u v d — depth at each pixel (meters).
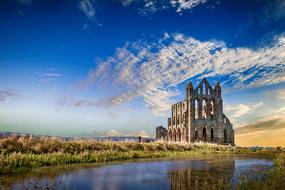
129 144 35.50
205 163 24.69
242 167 21.53
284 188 12.60
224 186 13.14
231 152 46.69
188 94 73.31
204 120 73.19
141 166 21.22
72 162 22.19
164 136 89.94
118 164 22.28
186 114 73.25
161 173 17.55
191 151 41.81
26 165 18.17
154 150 36.88
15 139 24.47
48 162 20.27
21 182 13.29
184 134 72.69
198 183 14.06
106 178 15.17
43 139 26.25
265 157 34.62
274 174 16.94
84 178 14.96
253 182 13.85
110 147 30.83
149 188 12.76
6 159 17.67
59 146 25.91
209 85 75.25
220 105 75.25
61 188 12.34
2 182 13.21
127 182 14.16
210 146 50.16
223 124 75.81
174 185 13.46
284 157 30.62
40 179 14.19
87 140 30.67
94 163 22.55
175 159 28.80
